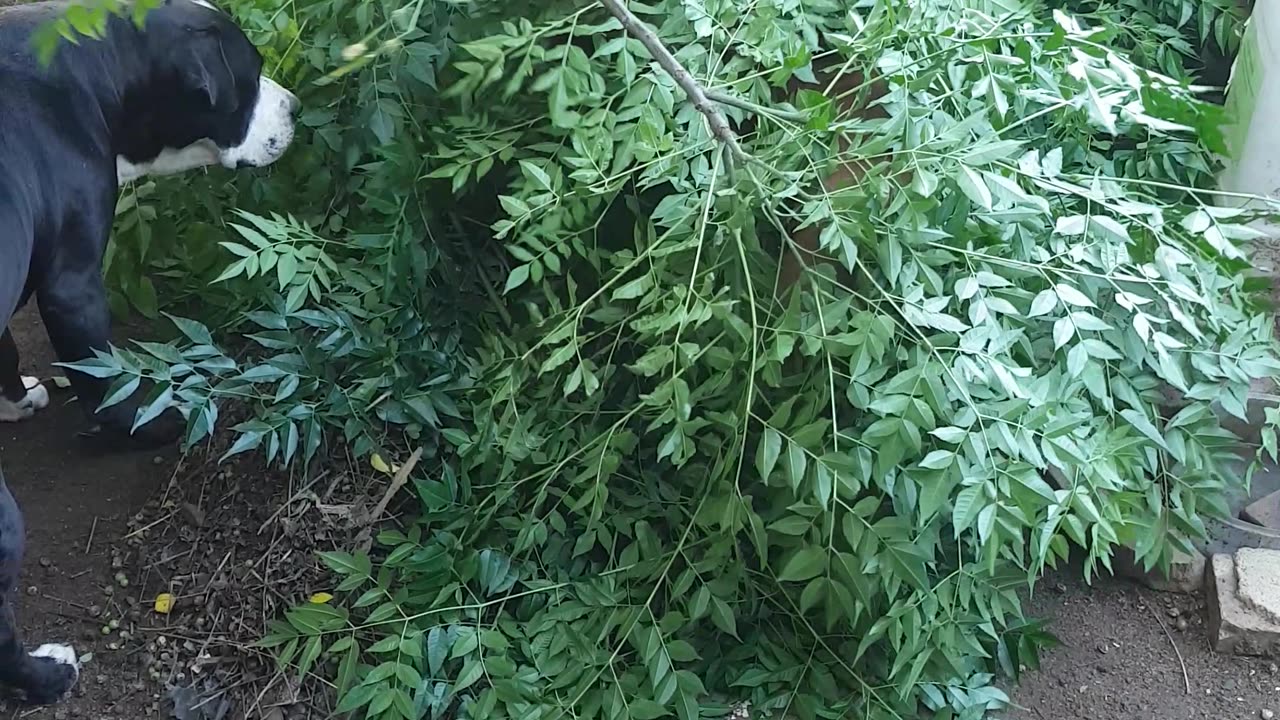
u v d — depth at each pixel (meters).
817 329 1.53
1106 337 1.67
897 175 1.58
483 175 1.92
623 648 1.71
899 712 1.67
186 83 1.85
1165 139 2.04
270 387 1.98
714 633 1.76
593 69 1.82
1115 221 1.63
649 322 1.59
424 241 2.05
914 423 1.41
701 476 1.74
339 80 2.04
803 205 1.60
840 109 1.90
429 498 1.76
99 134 1.80
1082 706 1.78
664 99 1.74
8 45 1.70
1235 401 1.67
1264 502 2.03
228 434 1.94
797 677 1.69
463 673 1.60
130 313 2.34
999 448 1.43
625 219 2.02
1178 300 1.71
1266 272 2.02
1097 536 1.51
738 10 1.84
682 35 1.85
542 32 1.74
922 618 1.58
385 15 1.93
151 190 2.20
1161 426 1.83
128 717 1.66
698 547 1.73
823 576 1.53
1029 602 1.95
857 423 1.57
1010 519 1.40
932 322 1.46
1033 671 1.84
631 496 1.80
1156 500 1.71
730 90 1.78
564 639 1.65
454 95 1.90
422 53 1.89
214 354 1.79
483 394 1.94
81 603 1.80
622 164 1.70
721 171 1.73
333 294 1.97
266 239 1.97
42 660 1.66
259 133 2.00
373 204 1.96
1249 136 2.08
